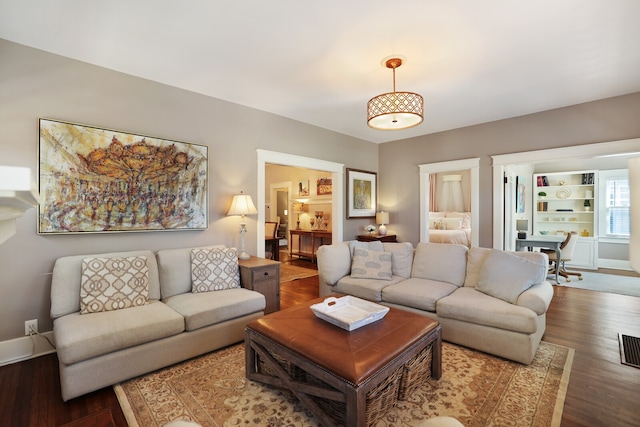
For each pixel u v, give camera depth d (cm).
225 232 371
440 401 186
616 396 189
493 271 277
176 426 91
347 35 235
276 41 243
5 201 48
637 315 332
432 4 199
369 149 584
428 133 528
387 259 351
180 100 333
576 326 301
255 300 279
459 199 834
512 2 197
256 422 171
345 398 147
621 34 232
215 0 195
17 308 242
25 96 246
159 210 312
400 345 175
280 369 185
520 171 653
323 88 337
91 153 272
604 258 652
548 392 194
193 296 273
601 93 351
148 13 208
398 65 281
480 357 241
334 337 183
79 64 271
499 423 167
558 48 253
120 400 189
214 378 214
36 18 212
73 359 183
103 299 235
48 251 255
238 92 348
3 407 182
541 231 717
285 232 908
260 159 404
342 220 529
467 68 289
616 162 646
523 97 362
